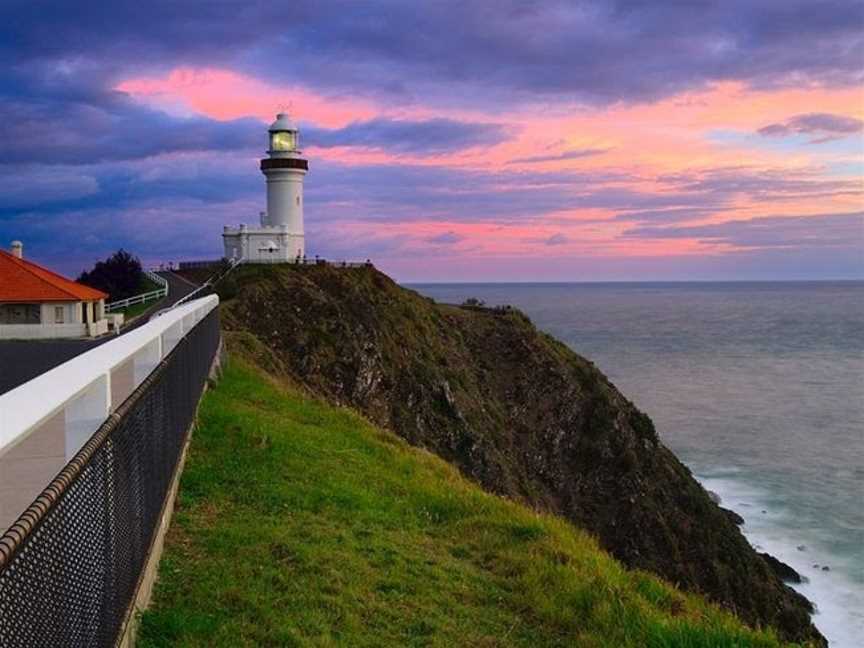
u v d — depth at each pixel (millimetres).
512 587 8914
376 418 40406
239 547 8328
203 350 15258
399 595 8062
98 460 4484
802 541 43812
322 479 11742
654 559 41531
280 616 6938
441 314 57281
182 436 10281
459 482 15617
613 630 7945
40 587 3354
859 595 37281
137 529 5949
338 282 49531
